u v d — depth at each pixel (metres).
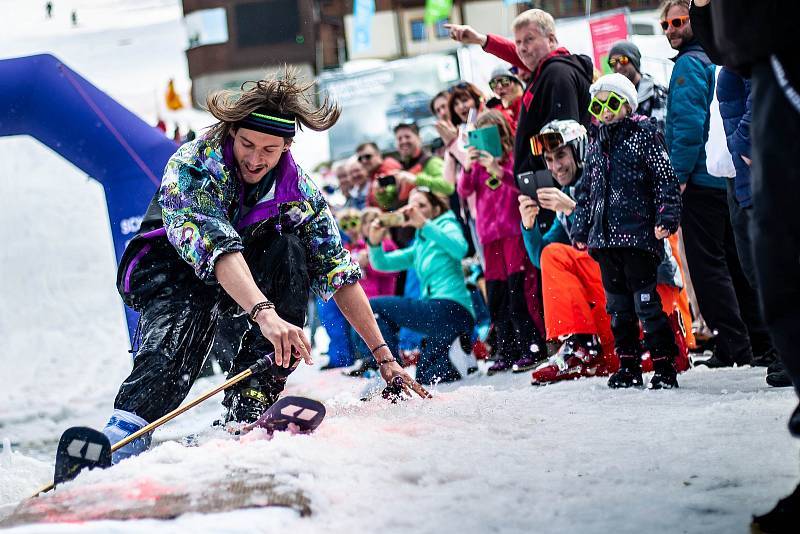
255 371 3.68
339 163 12.16
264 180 3.99
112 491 2.80
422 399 4.34
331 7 34.22
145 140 8.62
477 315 7.74
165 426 5.76
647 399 4.62
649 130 5.20
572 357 5.84
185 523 2.48
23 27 34.25
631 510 2.60
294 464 3.00
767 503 2.59
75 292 16.16
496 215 6.84
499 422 3.90
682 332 5.79
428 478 2.96
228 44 32.84
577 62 6.61
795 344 2.33
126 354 11.84
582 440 3.51
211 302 3.97
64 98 8.45
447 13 15.68
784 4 2.28
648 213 5.14
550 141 6.08
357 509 2.65
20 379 10.60
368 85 13.44
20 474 4.31
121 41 33.62
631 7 25.53
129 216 8.61
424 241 7.23
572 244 5.85
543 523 2.52
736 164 4.96
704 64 5.86
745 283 5.97
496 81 7.37
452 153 8.00
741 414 3.90
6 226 19.31
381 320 7.15
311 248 4.19
